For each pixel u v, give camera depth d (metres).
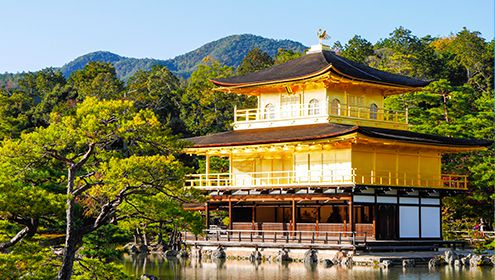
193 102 139.38
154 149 42.44
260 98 86.38
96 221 41.66
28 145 39.91
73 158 41.66
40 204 36.16
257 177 83.88
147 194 42.16
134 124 40.62
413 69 145.00
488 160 88.44
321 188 75.56
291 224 79.75
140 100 138.88
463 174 93.56
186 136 133.62
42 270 38.00
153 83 145.12
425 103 119.38
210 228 85.62
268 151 81.44
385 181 77.56
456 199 91.50
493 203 91.25
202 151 83.12
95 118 40.19
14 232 40.56
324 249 73.12
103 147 43.25
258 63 174.12
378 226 76.50
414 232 79.38
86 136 40.38
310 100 82.31
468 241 82.56
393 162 79.56
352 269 66.38
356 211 78.44
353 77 79.88
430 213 81.19
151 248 85.12
